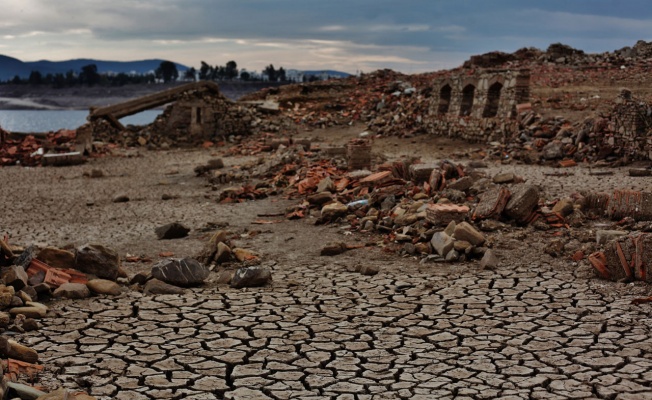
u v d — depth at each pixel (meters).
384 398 6.90
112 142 40.56
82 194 23.42
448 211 14.19
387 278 11.65
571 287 10.78
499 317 9.41
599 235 12.83
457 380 7.32
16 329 8.92
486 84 31.56
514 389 7.06
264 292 10.95
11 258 11.49
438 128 35.09
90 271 11.43
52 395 6.31
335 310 9.88
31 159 33.56
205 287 11.35
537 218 14.71
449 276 11.66
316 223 16.69
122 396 6.96
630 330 8.76
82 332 8.97
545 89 37.75
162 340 8.66
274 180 23.22
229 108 41.59
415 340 8.59
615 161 23.36
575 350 8.12
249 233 15.78
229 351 8.27
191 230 16.70
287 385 7.25
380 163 25.83
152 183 25.94
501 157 26.45
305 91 49.97
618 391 6.94
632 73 39.78
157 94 41.38
